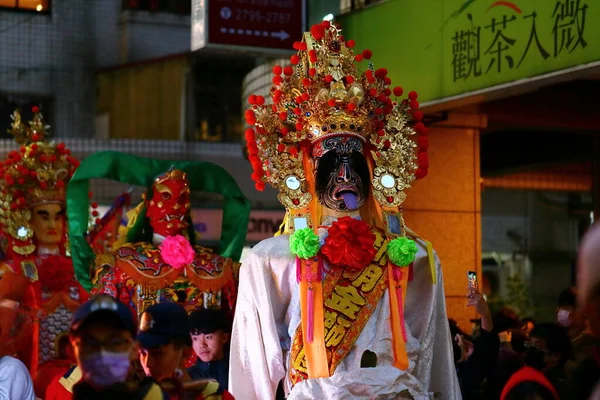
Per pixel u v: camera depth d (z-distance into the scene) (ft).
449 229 32.17
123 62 62.75
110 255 24.53
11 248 29.45
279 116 18.44
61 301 28.91
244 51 31.19
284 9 31.30
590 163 39.17
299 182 18.34
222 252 26.40
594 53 23.31
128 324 12.59
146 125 61.26
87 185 25.66
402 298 17.67
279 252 17.78
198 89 61.21
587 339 14.55
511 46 25.62
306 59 18.66
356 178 18.16
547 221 47.39
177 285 24.23
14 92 60.70
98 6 62.75
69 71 61.77
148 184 25.71
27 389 18.26
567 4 24.02
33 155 30.07
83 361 12.45
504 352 22.07
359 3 32.14
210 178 26.21
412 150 18.71
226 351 21.67
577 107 32.99
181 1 64.64
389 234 18.24
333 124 18.15
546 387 18.17
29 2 61.26
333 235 17.51
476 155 32.50
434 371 18.21
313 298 17.43
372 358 17.44
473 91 26.81
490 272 47.98
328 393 16.79
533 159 39.29
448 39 27.63
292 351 17.56
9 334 18.74
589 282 9.55
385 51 30.01
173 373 14.21
